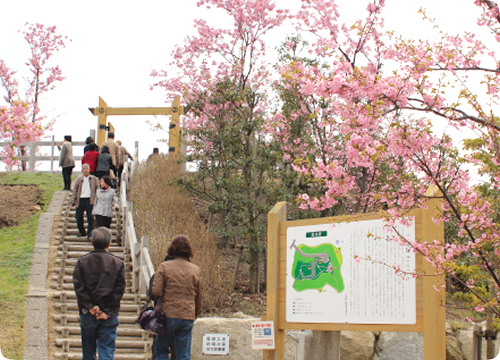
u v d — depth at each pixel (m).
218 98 13.45
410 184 5.89
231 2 15.40
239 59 15.29
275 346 6.58
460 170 6.00
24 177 18.72
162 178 17.11
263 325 6.56
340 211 11.57
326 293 6.34
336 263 6.32
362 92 5.58
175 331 6.62
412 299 5.81
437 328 5.55
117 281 6.92
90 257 6.86
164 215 14.01
